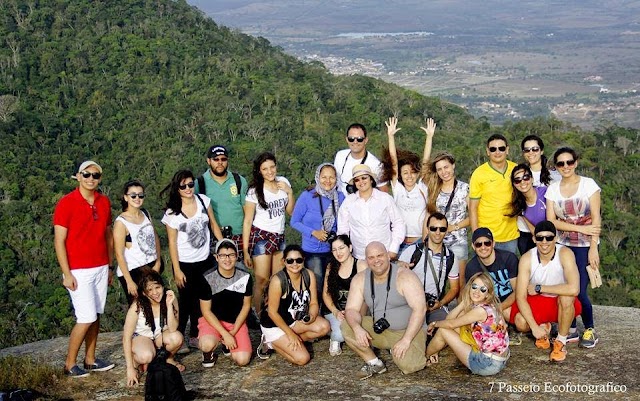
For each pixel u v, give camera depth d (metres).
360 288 6.02
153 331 5.92
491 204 6.58
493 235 6.64
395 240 6.58
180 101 62.28
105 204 6.07
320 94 64.69
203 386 5.81
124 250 6.18
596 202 6.14
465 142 54.12
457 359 6.13
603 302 34.31
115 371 6.17
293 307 6.22
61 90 62.38
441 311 6.41
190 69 69.06
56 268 35.41
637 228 40.28
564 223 6.22
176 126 56.81
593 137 51.72
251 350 6.31
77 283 5.91
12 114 55.06
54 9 75.56
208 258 6.64
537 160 6.54
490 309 5.67
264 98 63.19
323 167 6.77
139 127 57.09
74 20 75.12
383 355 6.32
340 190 7.29
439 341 5.91
